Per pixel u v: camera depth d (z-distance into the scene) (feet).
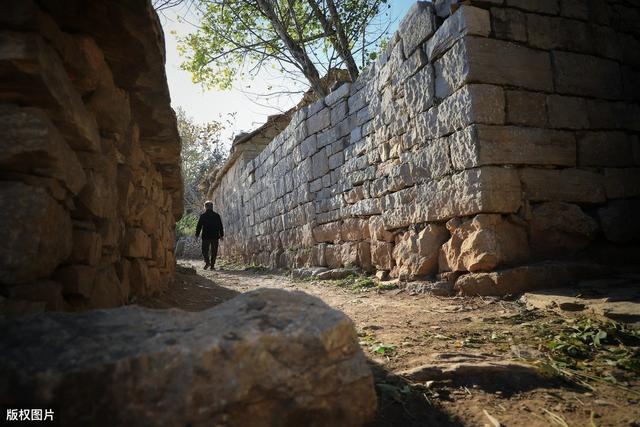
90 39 7.21
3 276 4.78
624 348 7.66
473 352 7.75
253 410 3.89
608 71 14.89
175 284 18.28
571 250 13.48
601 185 14.11
